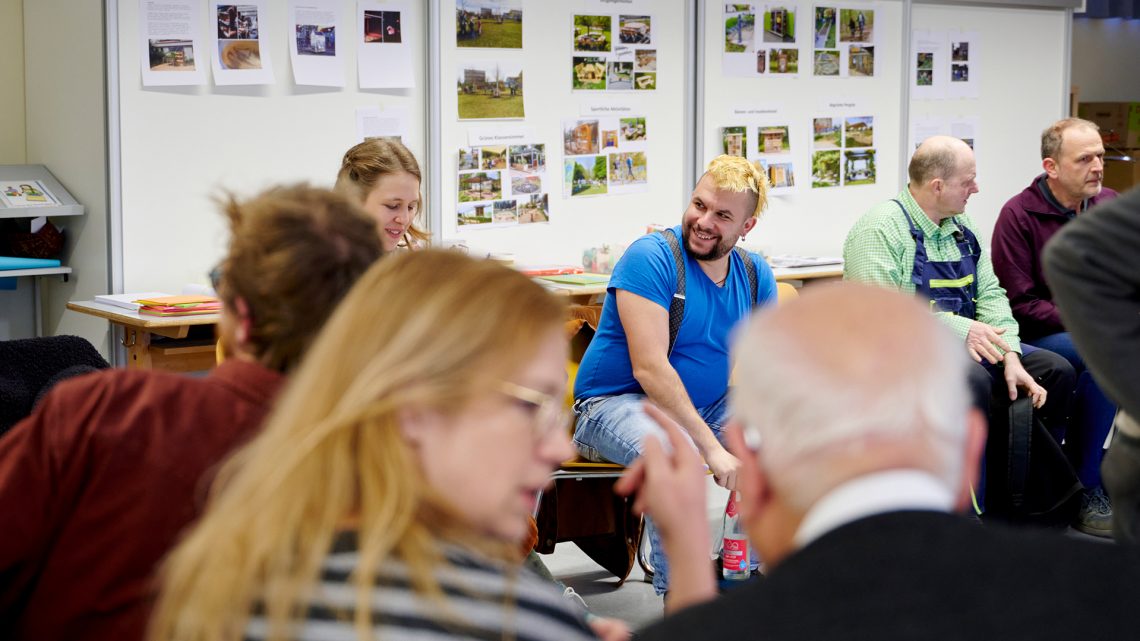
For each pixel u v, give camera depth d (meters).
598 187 5.21
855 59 5.79
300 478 0.99
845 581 0.84
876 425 0.88
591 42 5.11
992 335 4.27
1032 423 4.18
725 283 3.57
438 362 1.01
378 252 1.40
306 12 4.51
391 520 0.98
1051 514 4.21
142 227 4.30
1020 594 0.83
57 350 2.39
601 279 4.71
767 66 5.56
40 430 1.34
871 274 4.46
